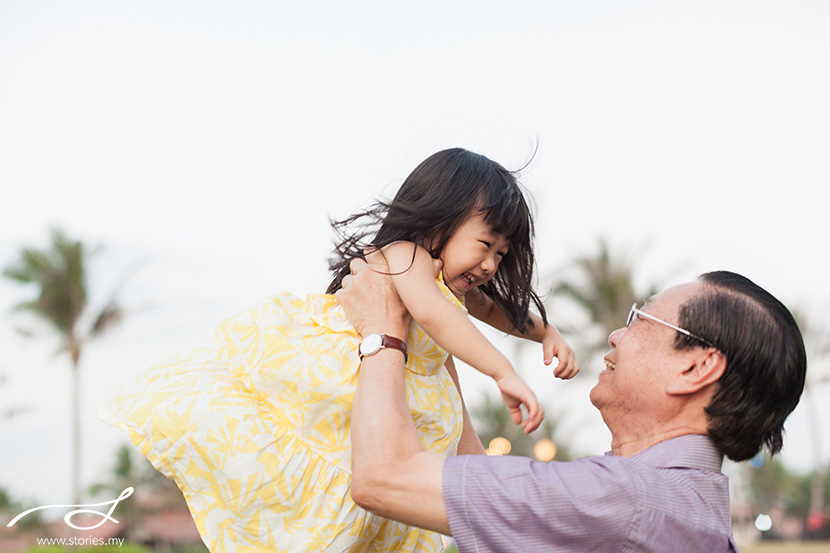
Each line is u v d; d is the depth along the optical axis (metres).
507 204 2.13
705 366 1.91
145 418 1.84
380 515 1.76
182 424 1.81
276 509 1.79
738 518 34.25
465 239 2.10
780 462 33.62
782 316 1.94
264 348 1.93
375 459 1.73
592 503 1.70
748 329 1.90
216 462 1.80
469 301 2.40
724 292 1.96
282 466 1.80
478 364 1.87
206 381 1.91
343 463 1.85
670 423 1.96
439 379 2.05
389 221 2.10
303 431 1.85
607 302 27.36
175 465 1.82
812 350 33.62
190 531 29.52
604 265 27.48
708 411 1.92
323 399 1.86
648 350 1.99
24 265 30.12
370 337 1.87
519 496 1.71
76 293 30.31
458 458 1.78
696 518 1.77
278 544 1.78
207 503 1.81
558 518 1.70
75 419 30.67
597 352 27.44
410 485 1.72
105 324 30.84
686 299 1.99
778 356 1.89
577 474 1.75
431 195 2.11
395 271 1.97
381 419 1.76
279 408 1.88
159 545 29.31
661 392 1.95
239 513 1.79
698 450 1.90
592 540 1.71
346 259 2.21
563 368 2.32
